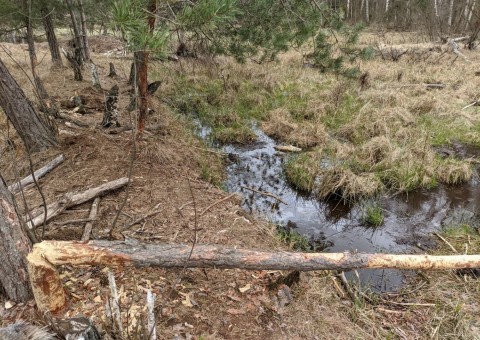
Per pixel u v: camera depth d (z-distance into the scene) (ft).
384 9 80.43
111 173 15.21
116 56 43.37
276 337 9.11
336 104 28.55
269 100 30.48
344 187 18.33
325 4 19.58
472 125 25.48
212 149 22.67
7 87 15.33
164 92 30.30
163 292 9.65
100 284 9.55
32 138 16.34
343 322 10.10
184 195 14.64
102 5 17.11
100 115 22.79
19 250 8.25
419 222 16.60
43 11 27.78
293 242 14.28
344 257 9.05
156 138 18.94
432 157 20.79
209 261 8.57
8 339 6.17
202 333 8.77
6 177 15.16
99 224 12.18
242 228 13.29
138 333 7.64
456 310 10.75
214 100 29.91
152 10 12.00
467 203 18.07
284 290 10.43
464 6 56.03
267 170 21.35
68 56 30.73
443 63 40.93
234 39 22.09
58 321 6.73
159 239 11.77
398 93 29.01
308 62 39.47
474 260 9.37
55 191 13.83
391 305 11.35
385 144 21.48
